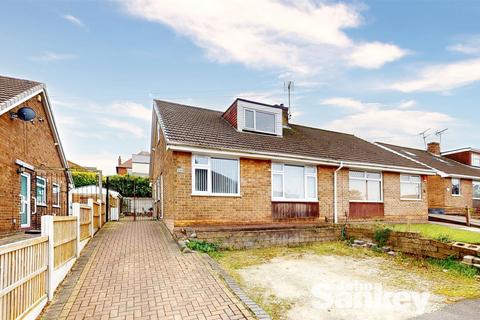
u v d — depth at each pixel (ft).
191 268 22.99
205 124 44.68
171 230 37.24
